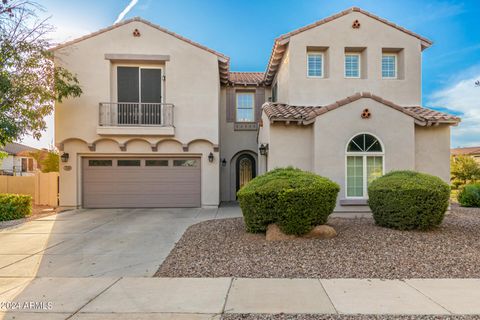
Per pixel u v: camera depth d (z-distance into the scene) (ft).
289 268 19.71
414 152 37.45
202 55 47.11
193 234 29.35
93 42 45.44
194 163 48.47
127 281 18.07
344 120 36.99
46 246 26.30
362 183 37.19
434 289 16.44
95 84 45.37
